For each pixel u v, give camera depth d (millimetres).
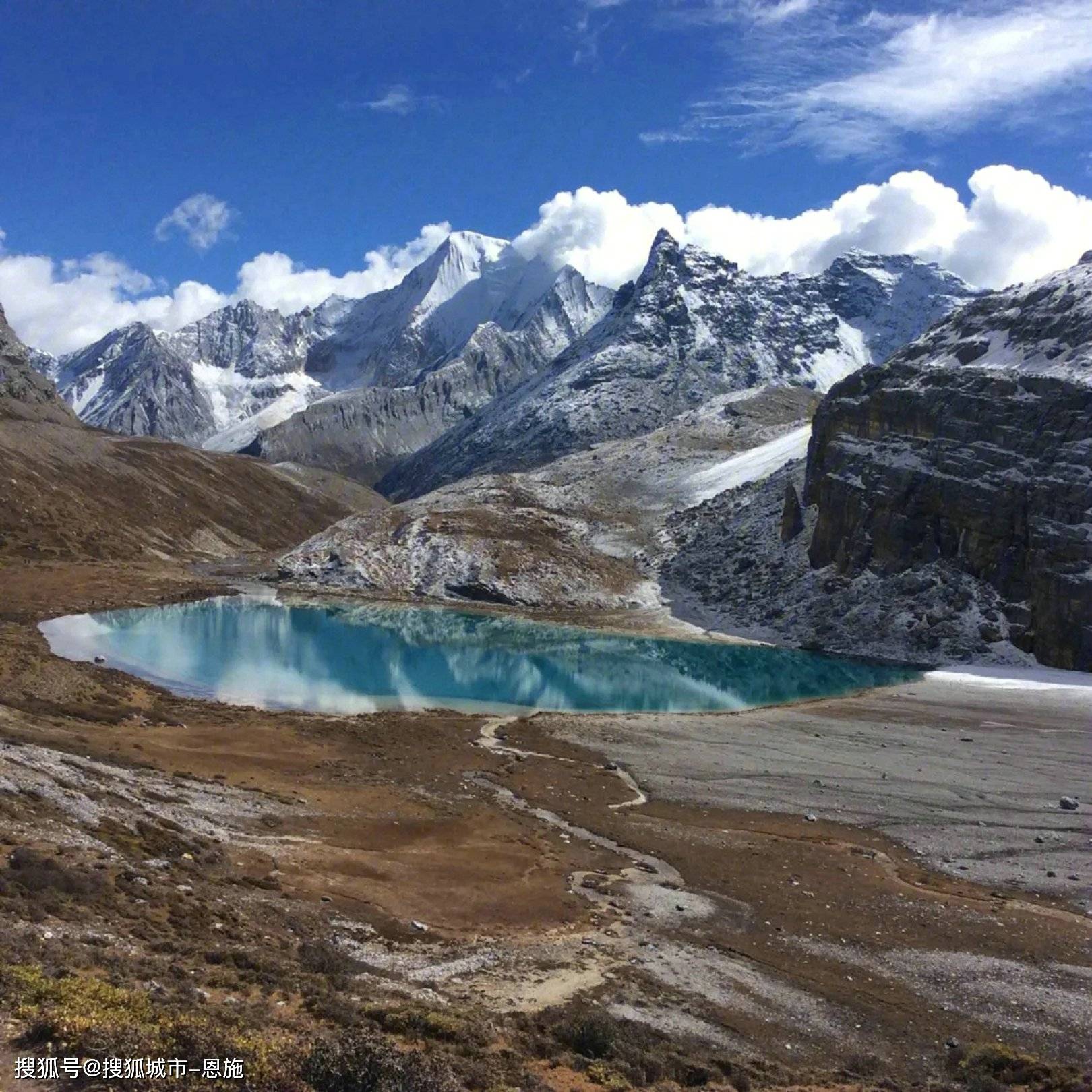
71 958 22562
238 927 29828
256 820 44000
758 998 30766
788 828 51625
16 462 190875
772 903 39938
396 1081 18031
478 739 71938
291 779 54719
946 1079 26484
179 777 49375
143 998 19750
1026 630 113312
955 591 121375
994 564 121125
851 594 131625
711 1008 29656
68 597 133875
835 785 60531
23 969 19750
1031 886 43812
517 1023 26141
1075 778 62938
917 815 54406
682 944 34750
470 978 29625
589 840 47719
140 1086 16047
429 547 167625
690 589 156125
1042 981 33469
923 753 70000
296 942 29938
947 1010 30969
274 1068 17531
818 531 145750
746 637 131125
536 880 40469
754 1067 25641
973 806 56219
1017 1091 25297
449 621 137375
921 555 129625
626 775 62875
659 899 39469
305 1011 23641
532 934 34375
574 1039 25516
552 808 53562
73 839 34062
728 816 53750
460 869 41031
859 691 97812
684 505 191625
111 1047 16672
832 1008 30562
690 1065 24859
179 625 123250
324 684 92938
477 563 161375
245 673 95688
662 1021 28203
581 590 155250
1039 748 72312
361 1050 18562
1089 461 113750
